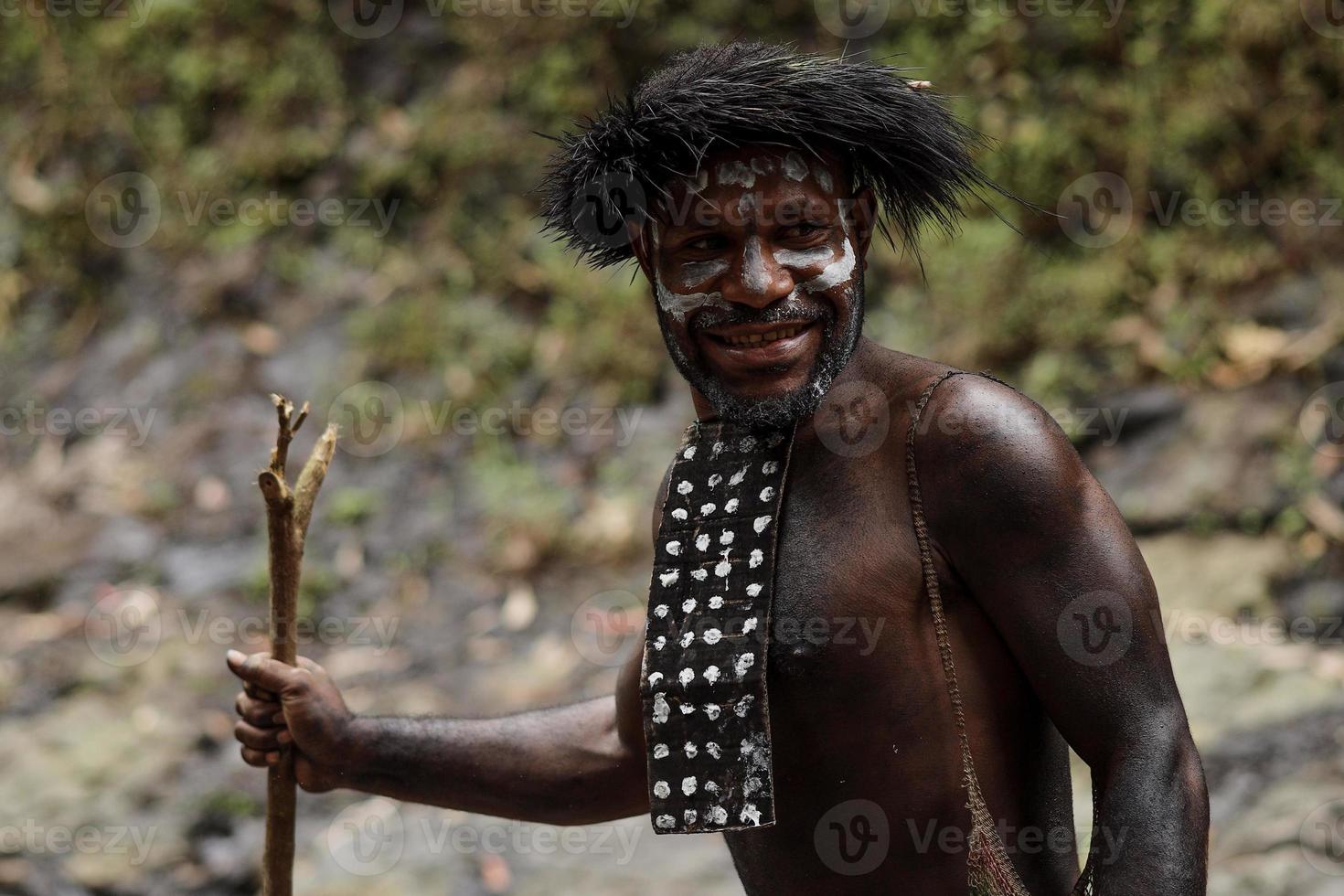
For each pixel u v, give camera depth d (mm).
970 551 3084
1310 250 8477
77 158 10578
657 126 3094
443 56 10305
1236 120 8828
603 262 3529
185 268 10125
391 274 9797
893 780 3148
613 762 3789
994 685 3162
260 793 7281
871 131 3193
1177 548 7676
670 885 6402
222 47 10547
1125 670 2979
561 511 8695
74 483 9266
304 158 10242
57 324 10211
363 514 8859
